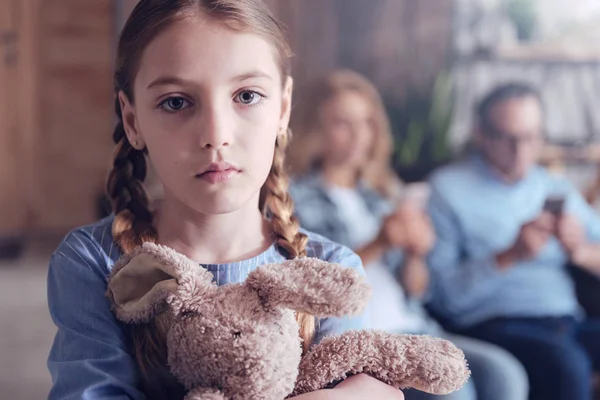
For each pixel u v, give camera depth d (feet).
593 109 7.61
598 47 7.61
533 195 7.47
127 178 2.59
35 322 8.52
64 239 2.51
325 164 7.36
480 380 6.25
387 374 2.15
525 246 7.36
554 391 6.61
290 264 1.95
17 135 11.87
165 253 2.00
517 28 7.61
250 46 2.15
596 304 7.36
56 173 11.99
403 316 7.26
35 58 11.79
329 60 7.50
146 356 2.11
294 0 7.46
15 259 11.39
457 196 7.45
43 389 6.61
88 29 11.82
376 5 7.50
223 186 2.13
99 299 2.28
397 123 7.51
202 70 2.10
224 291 1.96
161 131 2.16
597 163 7.55
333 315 1.80
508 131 7.48
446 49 7.57
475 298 7.30
